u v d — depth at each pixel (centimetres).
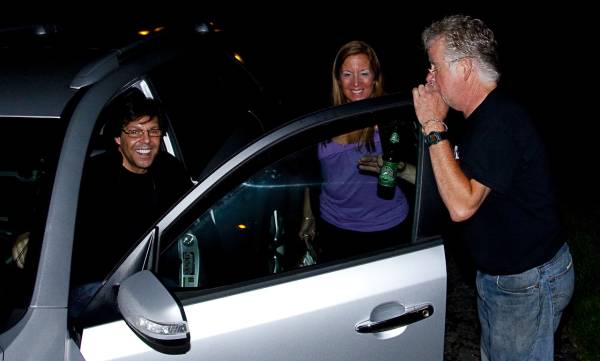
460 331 334
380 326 194
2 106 195
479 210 209
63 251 170
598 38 945
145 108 230
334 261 199
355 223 215
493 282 217
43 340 164
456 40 191
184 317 160
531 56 896
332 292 191
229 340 181
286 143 193
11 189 199
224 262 195
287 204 211
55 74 206
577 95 750
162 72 265
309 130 195
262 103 300
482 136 192
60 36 253
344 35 917
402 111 205
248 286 188
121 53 223
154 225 175
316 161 215
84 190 182
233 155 186
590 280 375
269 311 185
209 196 182
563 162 561
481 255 214
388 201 213
